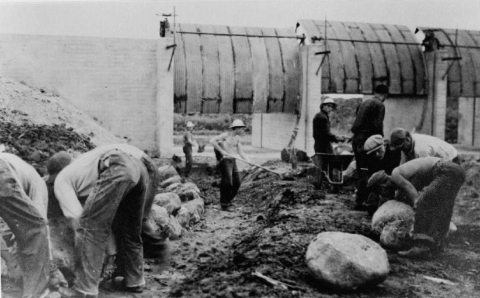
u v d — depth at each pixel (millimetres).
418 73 18766
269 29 18078
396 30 19422
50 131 11117
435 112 18797
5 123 10758
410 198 6223
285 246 6188
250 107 17000
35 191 4699
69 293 4543
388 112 20047
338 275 4891
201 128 29516
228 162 9758
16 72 14852
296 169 13211
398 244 6273
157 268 5770
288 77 17328
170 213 7574
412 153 6840
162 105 15625
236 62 16703
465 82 19109
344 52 18031
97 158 4812
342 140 10938
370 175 8438
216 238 7426
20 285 4844
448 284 5309
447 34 19125
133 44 15727
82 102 15430
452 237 7000
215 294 4676
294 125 18078
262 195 10695
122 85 15727
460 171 6043
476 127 21641
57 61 15148
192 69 16156
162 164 14719
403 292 5020
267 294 4668
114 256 5164
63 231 5133
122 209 4906
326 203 9234
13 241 5020
